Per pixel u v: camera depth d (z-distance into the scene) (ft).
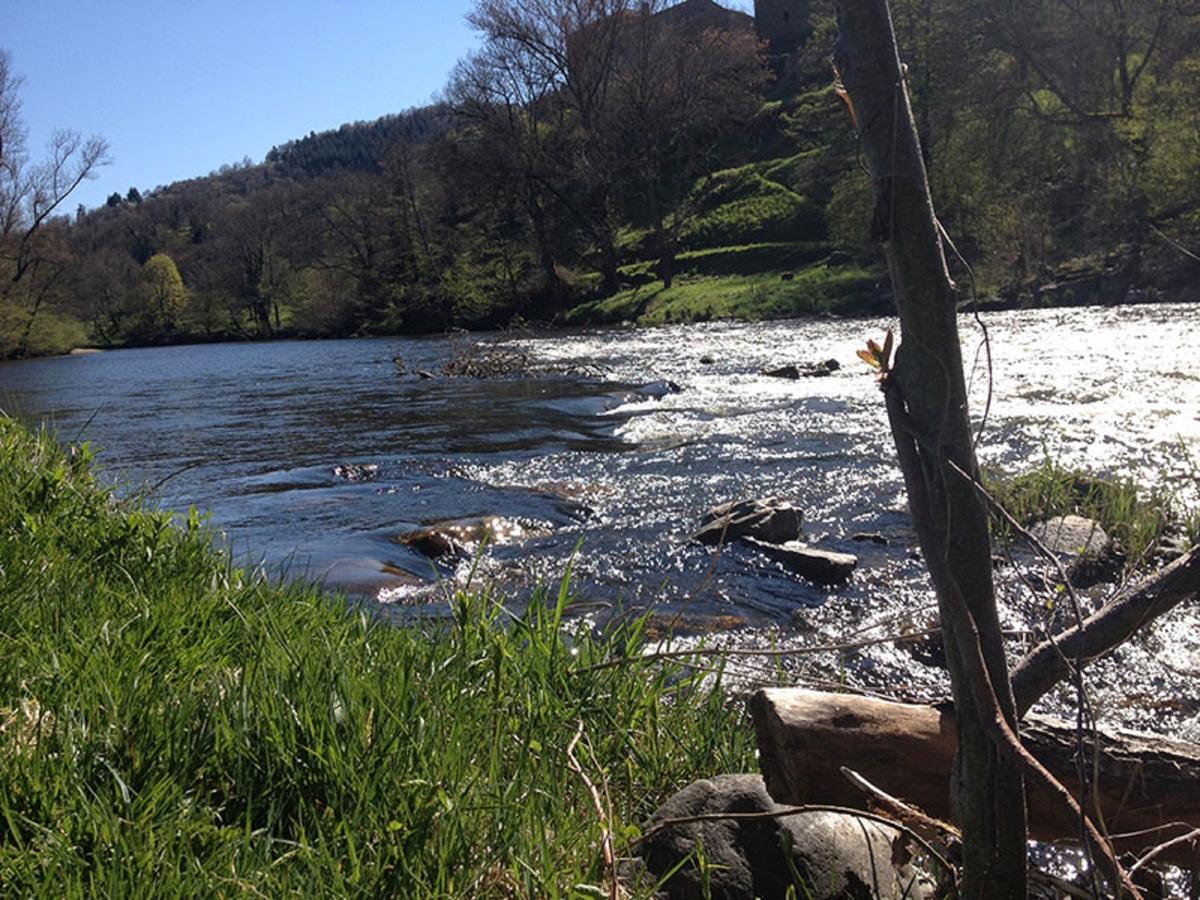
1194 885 8.74
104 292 295.89
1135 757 8.79
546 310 200.34
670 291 174.09
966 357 69.31
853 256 162.50
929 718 9.89
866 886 9.67
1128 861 9.37
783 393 60.64
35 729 9.75
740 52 232.32
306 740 10.06
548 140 204.54
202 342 281.13
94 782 9.22
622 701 13.44
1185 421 43.14
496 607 14.99
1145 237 111.96
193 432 58.29
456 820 9.08
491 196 204.13
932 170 140.87
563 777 11.35
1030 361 65.31
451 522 32.45
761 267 185.98
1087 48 127.85
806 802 10.03
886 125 6.66
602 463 42.60
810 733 9.92
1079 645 7.25
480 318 205.16
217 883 7.91
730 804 10.21
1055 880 9.33
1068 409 47.85
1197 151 109.60
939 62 136.36
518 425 54.75
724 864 9.69
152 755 9.59
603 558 28.84
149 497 30.53
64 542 17.52
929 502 6.81
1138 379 55.06
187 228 460.14
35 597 14.34
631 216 236.02
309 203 292.61
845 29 6.78
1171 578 7.62
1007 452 39.75
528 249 215.72
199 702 10.78
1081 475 32.19
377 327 224.33
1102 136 125.18
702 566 27.66
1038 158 136.56
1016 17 129.18
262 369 112.88
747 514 30.86
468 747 10.94
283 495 38.60
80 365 152.76
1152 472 35.01
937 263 6.70
